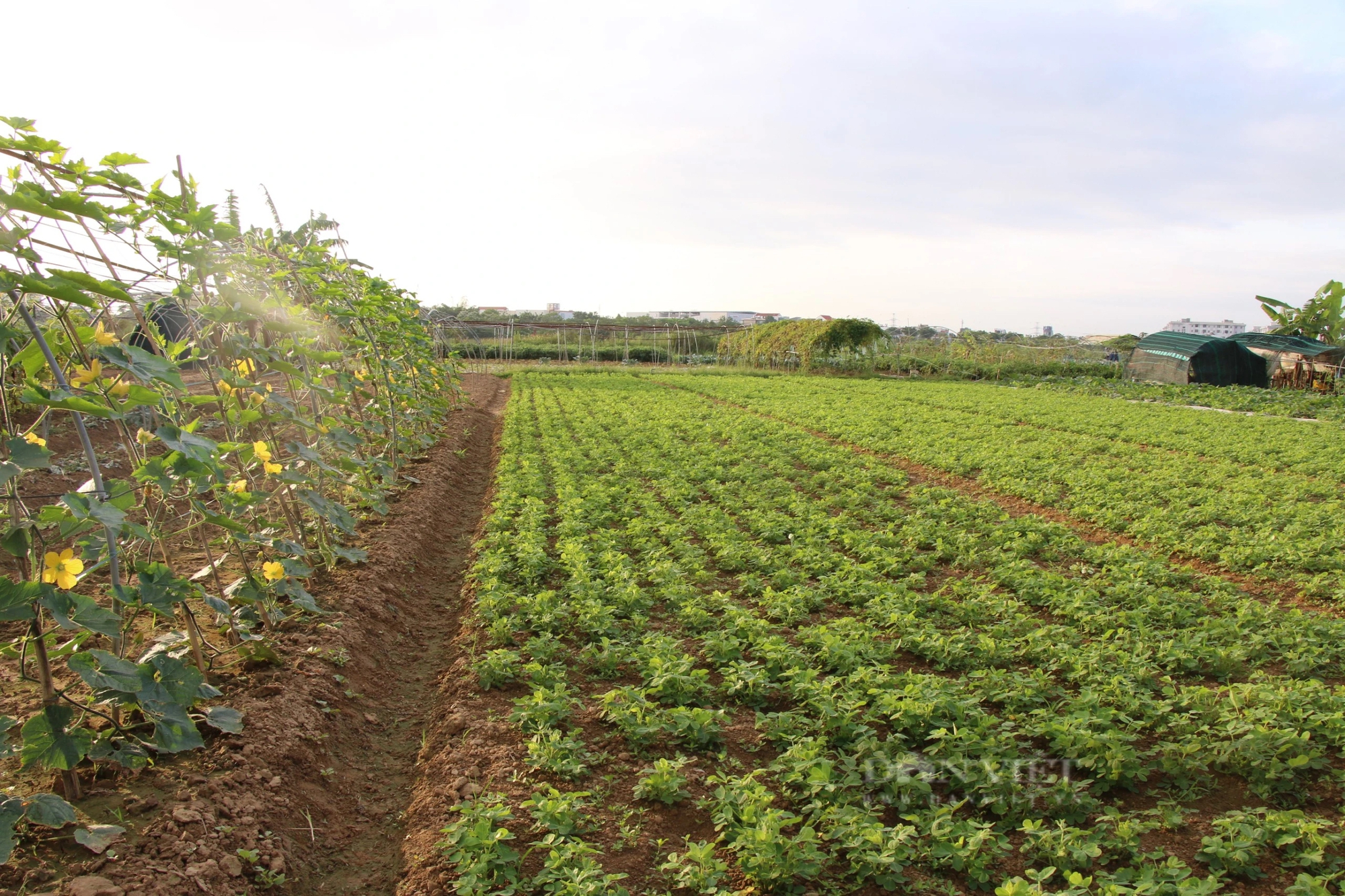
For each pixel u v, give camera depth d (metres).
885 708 5.27
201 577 6.37
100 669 3.70
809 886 3.99
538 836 4.28
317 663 5.87
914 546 10.11
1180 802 4.82
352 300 11.46
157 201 5.27
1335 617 8.01
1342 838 4.21
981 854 4.13
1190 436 20.22
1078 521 12.09
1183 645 6.65
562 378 37.53
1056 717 5.29
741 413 24.23
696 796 4.75
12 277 3.60
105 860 3.51
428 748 5.41
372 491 10.06
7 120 4.09
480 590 7.95
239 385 6.21
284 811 4.36
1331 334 39.34
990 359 45.62
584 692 6.07
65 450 12.68
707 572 8.90
